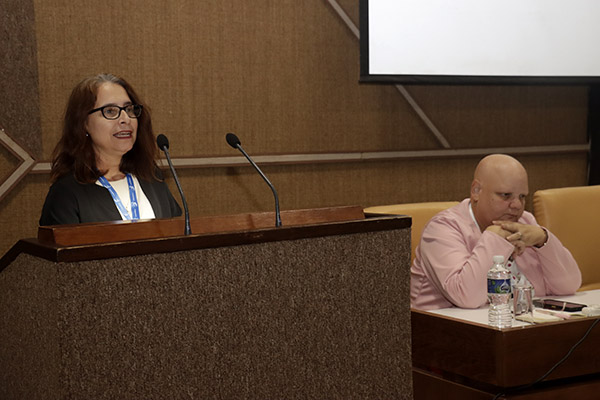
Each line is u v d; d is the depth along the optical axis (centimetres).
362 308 159
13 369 144
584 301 263
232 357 142
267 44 393
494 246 251
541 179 486
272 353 147
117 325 128
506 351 213
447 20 417
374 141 429
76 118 246
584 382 230
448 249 260
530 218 288
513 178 258
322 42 409
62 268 123
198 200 381
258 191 397
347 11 413
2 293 147
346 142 421
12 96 333
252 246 143
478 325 221
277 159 399
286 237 147
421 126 443
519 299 233
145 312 131
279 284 147
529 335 217
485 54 429
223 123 384
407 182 444
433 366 239
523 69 441
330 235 154
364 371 160
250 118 391
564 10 449
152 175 264
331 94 414
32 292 132
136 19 358
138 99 259
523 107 474
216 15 379
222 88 382
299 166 409
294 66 402
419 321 245
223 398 141
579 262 325
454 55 421
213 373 139
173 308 134
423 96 441
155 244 132
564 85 466
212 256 139
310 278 151
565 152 489
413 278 276
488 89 461
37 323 131
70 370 124
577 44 455
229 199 390
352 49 418
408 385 168
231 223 157
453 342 231
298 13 401
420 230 300
